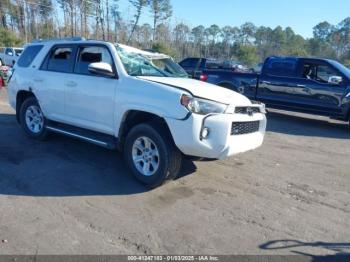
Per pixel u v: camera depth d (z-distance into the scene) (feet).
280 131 30.58
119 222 12.29
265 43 317.83
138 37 168.66
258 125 16.16
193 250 10.86
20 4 180.04
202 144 13.80
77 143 21.38
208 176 17.20
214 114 14.01
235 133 14.70
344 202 15.23
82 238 11.21
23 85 21.34
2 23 190.49
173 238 11.45
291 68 35.29
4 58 88.17
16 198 13.80
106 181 15.83
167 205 13.76
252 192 15.65
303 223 13.01
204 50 268.82
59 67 19.40
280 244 11.46
